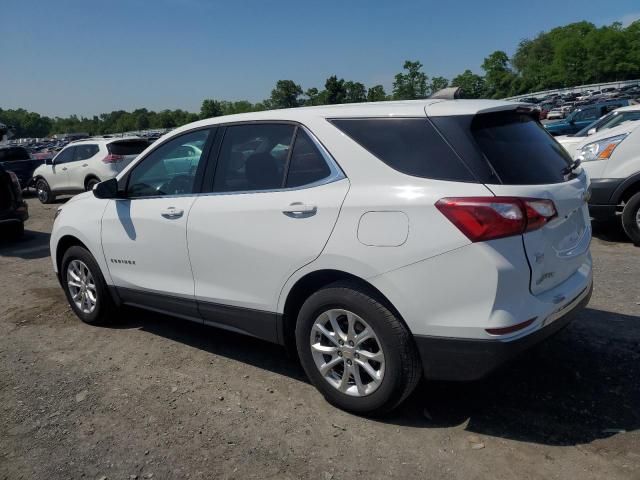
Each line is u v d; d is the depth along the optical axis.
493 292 2.75
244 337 4.66
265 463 2.92
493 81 103.88
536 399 3.42
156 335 4.78
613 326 4.39
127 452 3.07
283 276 3.40
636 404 3.31
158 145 4.32
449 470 2.80
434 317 2.88
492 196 2.77
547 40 116.69
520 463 2.82
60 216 5.09
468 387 3.60
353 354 3.22
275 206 3.41
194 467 2.91
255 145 3.68
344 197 3.13
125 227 4.38
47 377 4.03
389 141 3.12
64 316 5.35
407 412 3.35
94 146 14.06
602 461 2.81
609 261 6.30
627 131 6.83
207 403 3.57
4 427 3.38
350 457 2.94
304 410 3.43
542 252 2.90
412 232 2.89
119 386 3.85
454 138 2.95
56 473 2.91
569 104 51.53
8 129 15.16
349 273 3.10
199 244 3.83
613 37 96.31
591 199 7.04
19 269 7.44
